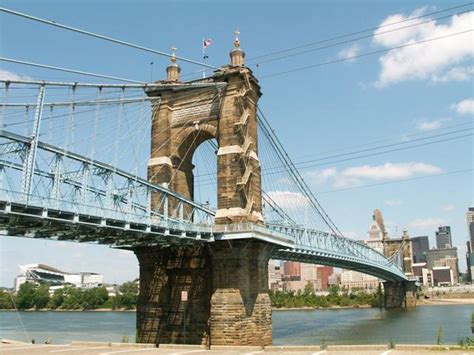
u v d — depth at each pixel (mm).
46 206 42219
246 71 69625
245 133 68375
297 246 86000
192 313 66062
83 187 46750
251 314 63469
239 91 69250
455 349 37875
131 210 52125
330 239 107438
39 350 44938
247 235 61562
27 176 41438
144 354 40562
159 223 55156
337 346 41562
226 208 65812
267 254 68375
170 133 73312
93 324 150750
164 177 70750
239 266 63344
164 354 40500
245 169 66625
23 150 42156
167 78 74750
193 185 74750
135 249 69875
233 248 63562
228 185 66375
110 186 49906
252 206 66250
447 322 125625
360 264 135500
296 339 87688
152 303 68125
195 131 71750
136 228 52188
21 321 167750
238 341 61188
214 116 70688
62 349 45906
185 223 59844
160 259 68875
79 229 48781
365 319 145000
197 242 63125
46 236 51062
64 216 44656
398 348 39469
